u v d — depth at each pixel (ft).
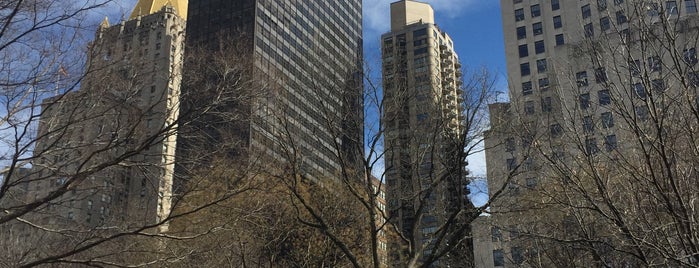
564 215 60.23
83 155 51.65
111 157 53.01
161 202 72.23
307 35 162.09
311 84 77.82
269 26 164.96
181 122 55.16
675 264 38.75
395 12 351.05
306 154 84.07
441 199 75.00
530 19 275.59
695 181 40.75
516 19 279.69
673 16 143.54
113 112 55.01
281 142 71.41
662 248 35.83
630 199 42.86
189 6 187.62
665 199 35.22
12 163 45.24
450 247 66.80
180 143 61.21
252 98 60.49
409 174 73.26
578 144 43.52
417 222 68.80
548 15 271.28
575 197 48.47
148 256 67.31
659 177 40.78
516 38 275.39
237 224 73.10
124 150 57.06
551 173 64.18
